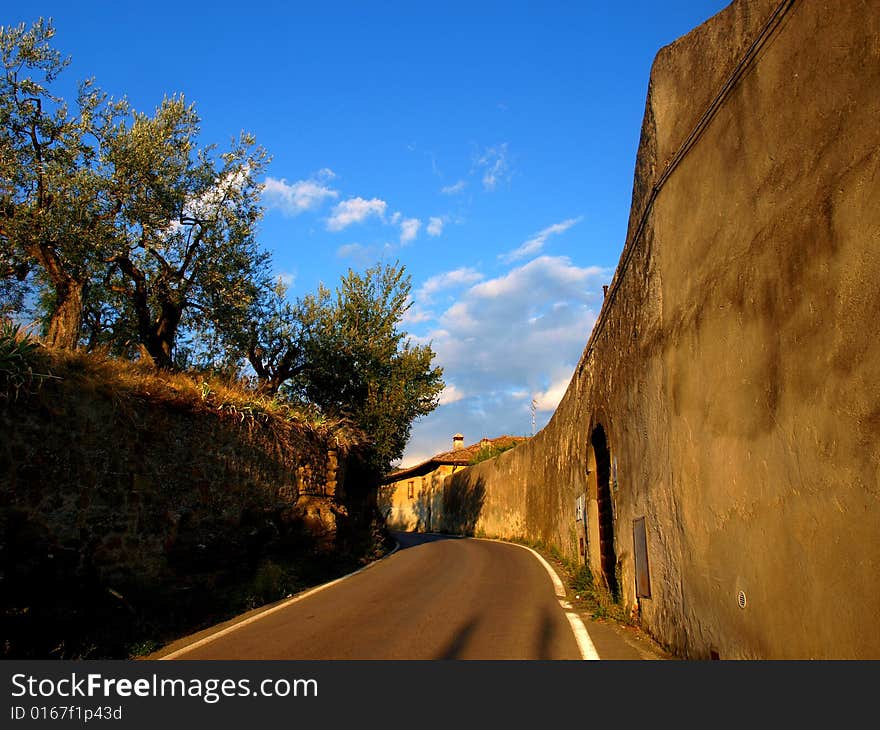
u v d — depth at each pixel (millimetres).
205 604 9109
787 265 3975
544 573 13945
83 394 7824
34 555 6883
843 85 3486
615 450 9688
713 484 5145
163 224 15188
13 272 14234
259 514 11555
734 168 4898
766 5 4477
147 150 14430
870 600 3010
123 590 7867
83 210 13477
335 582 12531
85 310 17266
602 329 11109
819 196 3648
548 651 6590
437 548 21656
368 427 21891
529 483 25672
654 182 7098
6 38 12992
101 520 7867
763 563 4180
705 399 5355
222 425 10805
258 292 18750
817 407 3557
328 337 22141
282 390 22359
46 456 7184
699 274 5598
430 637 7285
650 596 7211
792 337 3883
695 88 5898
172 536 9125
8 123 12938
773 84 4324
